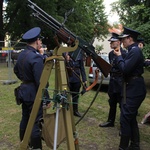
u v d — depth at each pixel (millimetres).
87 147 3521
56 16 19469
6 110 5230
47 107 2643
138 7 8680
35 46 2891
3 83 8695
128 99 3104
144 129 4422
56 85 2350
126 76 3143
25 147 2375
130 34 3055
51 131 2344
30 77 2811
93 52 2352
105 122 4516
